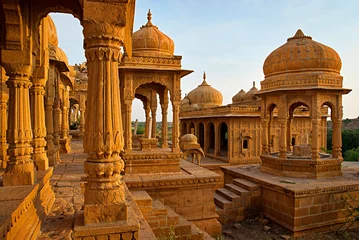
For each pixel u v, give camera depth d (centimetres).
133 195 783
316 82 1129
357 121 5744
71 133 2352
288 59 1218
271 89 1245
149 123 1115
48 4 499
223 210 1057
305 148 1259
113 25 359
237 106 2050
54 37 1011
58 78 1148
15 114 488
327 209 984
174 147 980
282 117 1195
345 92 1177
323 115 2228
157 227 692
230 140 2042
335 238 937
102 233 346
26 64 498
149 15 1101
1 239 291
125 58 937
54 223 424
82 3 352
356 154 2278
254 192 1102
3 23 493
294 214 942
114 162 370
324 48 1210
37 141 625
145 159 941
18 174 467
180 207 882
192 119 2670
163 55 1035
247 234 958
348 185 1012
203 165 1955
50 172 612
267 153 1301
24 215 377
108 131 362
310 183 1038
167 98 1148
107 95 362
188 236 690
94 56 361
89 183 368
